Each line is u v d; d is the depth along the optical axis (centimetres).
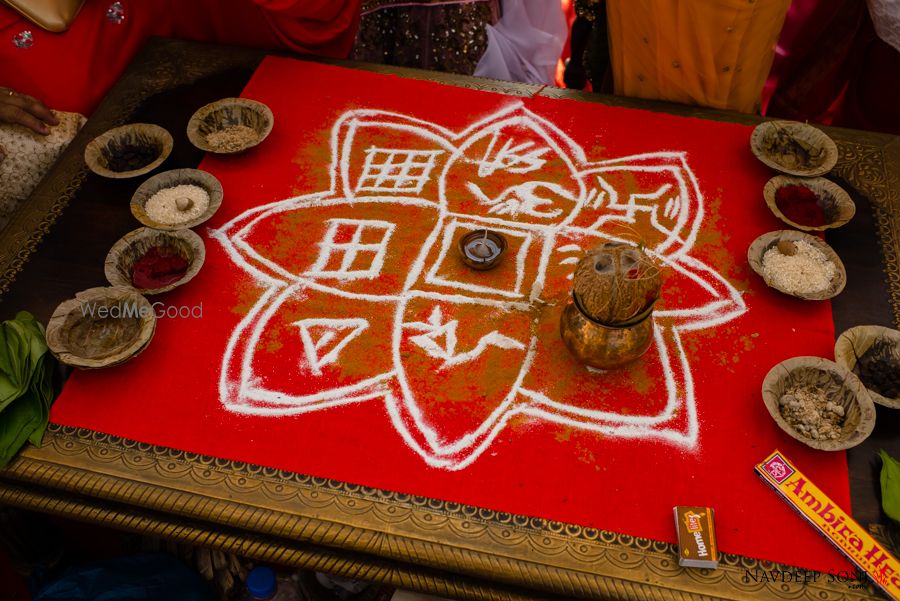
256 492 189
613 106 279
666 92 294
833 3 326
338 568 191
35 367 202
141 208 237
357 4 330
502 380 208
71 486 191
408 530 183
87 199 250
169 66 292
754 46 278
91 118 274
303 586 255
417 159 261
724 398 204
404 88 284
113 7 310
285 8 286
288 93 281
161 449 196
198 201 240
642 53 289
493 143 267
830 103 361
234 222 242
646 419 201
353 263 233
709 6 260
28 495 200
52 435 198
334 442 196
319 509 186
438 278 230
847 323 220
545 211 246
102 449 196
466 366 210
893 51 320
